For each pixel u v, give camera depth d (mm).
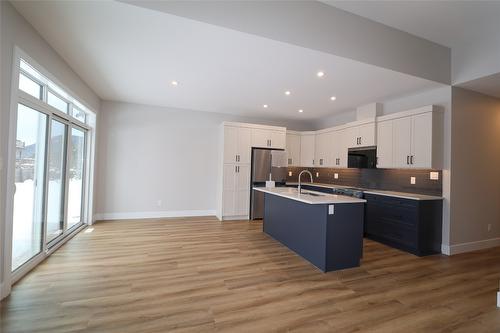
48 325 1789
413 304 2209
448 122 3670
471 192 3828
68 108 3734
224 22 2334
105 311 1982
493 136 4062
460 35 3305
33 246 2891
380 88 3861
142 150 5391
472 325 1928
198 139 5828
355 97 4387
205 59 3016
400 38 3217
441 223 3719
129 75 3594
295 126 6801
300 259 3248
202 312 2008
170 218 5508
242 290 2387
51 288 2320
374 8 2797
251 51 2785
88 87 4152
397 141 4109
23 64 2379
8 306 2004
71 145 3768
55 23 2316
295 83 3768
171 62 3121
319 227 2975
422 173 4043
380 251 3688
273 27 2518
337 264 2939
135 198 5355
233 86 3998
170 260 3100
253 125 5766
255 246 3732
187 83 3908
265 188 4273
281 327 1842
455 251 3666
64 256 3131
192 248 3576
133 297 2207
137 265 2916
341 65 3072
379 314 2041
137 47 2754
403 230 3721
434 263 3236
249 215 5715
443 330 1859
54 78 2850
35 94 2768
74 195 4289
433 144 3615
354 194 4637
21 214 2619
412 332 1824
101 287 2369
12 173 2143
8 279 2168
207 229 4672
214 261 3107
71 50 2836
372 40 3018
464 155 3762
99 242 3721
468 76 3432
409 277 2785
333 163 5605
